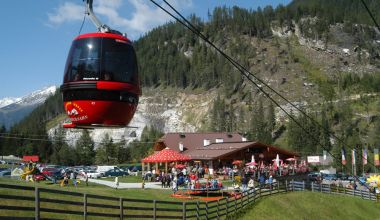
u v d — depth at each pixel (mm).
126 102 14156
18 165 96812
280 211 43344
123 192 41062
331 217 48156
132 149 162250
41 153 161625
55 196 29234
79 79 13805
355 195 60406
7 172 61938
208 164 76188
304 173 70625
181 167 66750
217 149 80875
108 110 13977
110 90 13820
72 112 14164
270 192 48250
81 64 13867
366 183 75375
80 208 28219
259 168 63844
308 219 44781
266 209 42312
